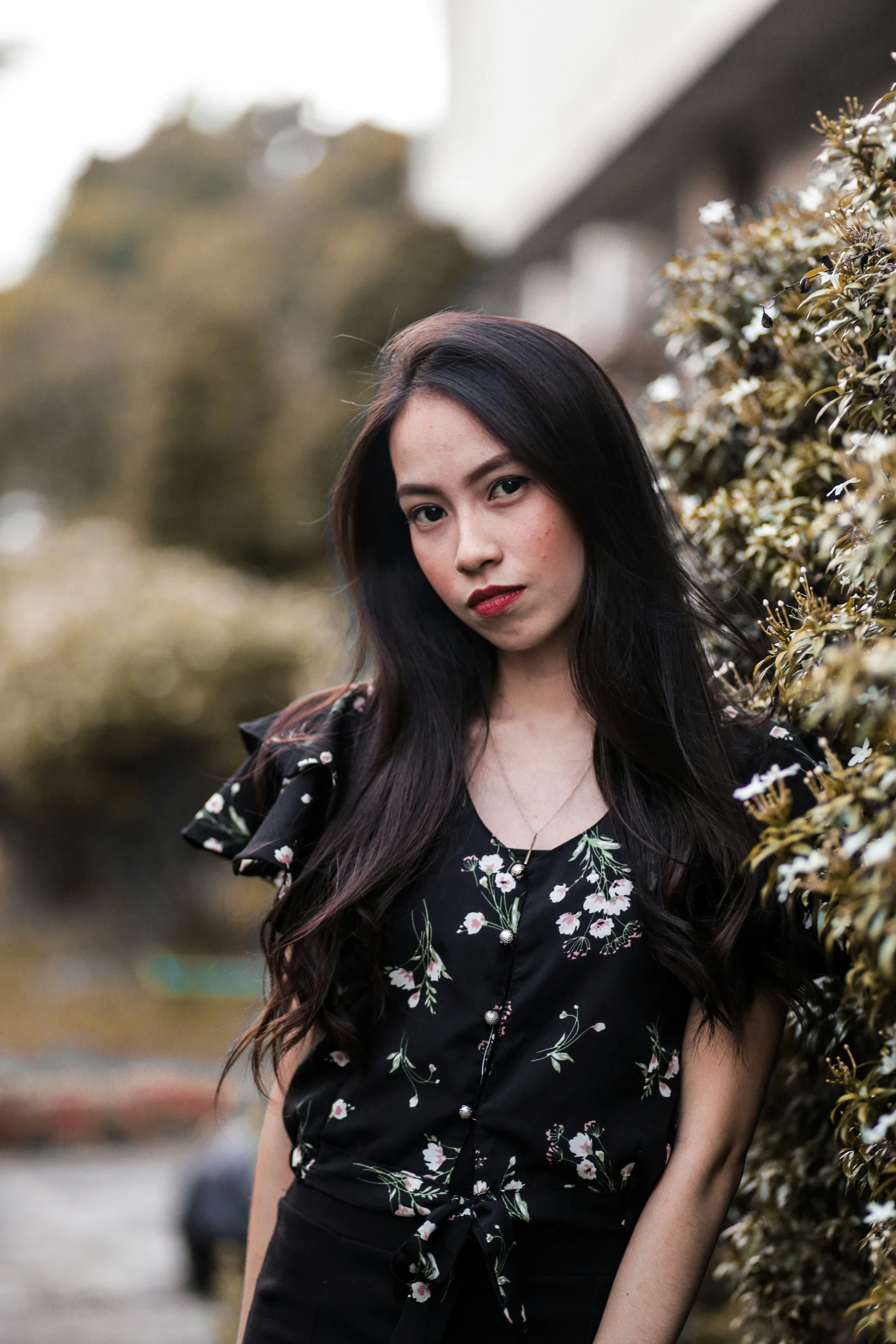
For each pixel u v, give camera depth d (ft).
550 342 4.21
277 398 58.23
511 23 38.60
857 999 3.78
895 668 2.81
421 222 55.67
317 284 59.82
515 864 4.05
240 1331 4.51
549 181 30.09
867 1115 3.52
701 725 4.16
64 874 42.47
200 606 40.06
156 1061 33.01
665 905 3.89
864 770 3.17
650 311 25.26
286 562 57.00
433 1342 3.88
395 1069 4.06
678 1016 3.99
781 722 4.29
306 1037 4.47
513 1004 3.94
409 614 4.58
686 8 20.29
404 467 4.21
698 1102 3.98
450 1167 3.95
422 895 4.11
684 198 24.04
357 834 4.27
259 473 57.21
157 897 41.52
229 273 63.67
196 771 39.29
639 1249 3.88
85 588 41.39
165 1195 24.75
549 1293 3.89
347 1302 4.02
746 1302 4.98
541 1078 3.90
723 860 3.93
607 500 4.19
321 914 4.10
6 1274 19.03
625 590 4.24
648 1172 3.91
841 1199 4.53
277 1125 4.54
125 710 37.14
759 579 4.78
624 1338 3.82
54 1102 28.81
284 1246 4.21
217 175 86.17
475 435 4.09
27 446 78.33
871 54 17.26
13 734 37.81
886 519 3.06
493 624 4.20
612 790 4.07
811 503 4.46
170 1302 17.56
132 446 61.62
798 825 3.19
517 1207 3.88
